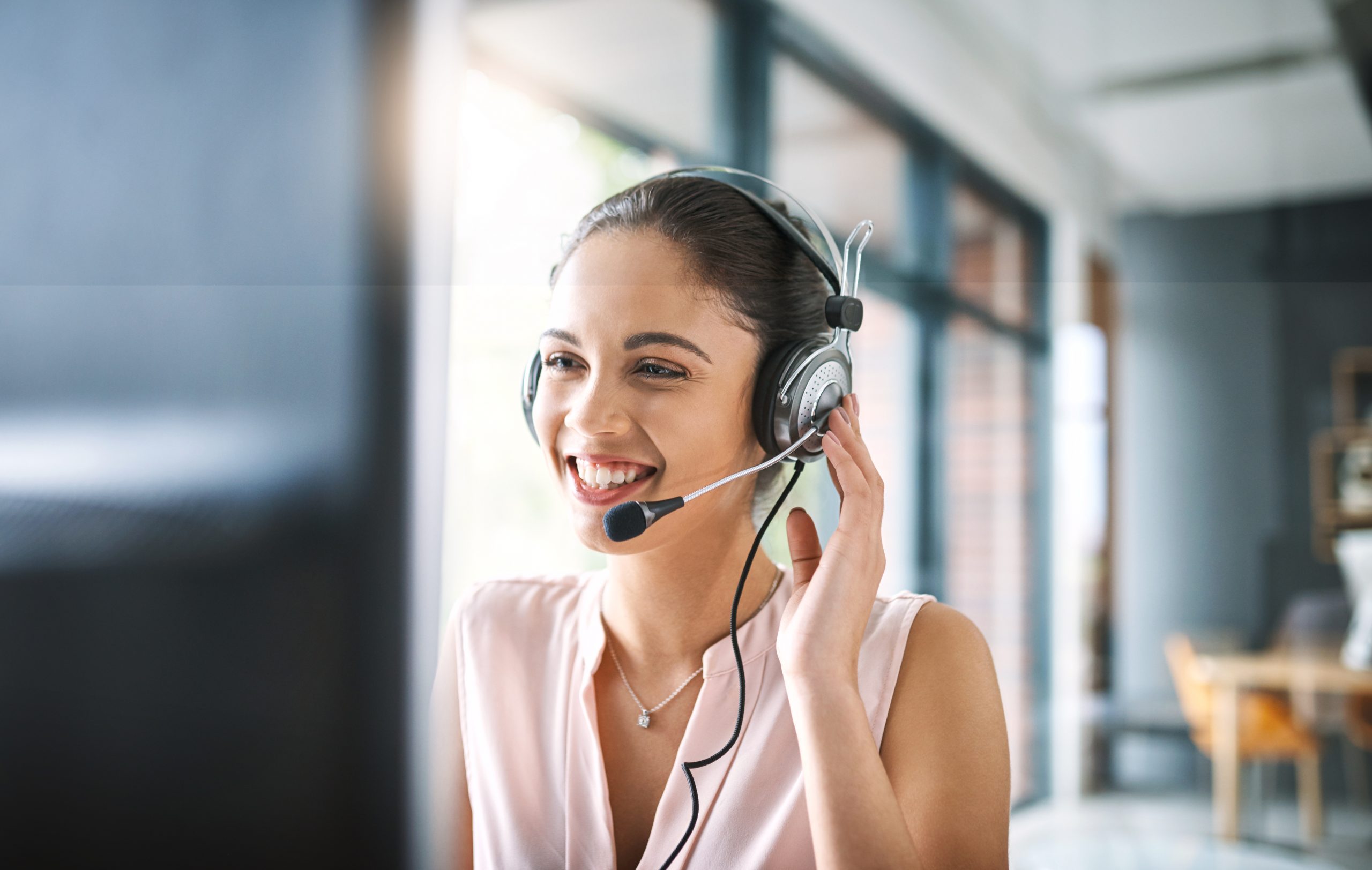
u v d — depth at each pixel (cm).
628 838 67
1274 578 166
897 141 187
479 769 73
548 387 62
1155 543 187
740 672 62
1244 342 172
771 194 76
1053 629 202
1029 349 207
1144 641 180
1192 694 168
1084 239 192
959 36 164
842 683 58
